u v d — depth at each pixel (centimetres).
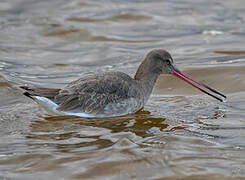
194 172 1084
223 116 1455
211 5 2797
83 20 2536
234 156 1164
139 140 1266
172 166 1112
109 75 1485
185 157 1156
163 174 1077
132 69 1928
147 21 2556
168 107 1554
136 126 1379
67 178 1066
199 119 1435
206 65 1886
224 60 1961
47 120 1428
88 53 2139
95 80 1460
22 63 2006
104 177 1069
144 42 2275
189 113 1492
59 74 1900
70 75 1888
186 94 1686
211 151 1193
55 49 2188
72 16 2591
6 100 1597
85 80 1474
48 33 2361
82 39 2306
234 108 1522
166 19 2583
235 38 2278
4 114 1473
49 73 1911
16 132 1336
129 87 1471
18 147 1235
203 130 1342
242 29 2405
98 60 2062
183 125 1387
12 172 1098
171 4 2836
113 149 1205
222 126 1371
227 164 1123
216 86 1719
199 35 2348
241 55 2022
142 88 1519
